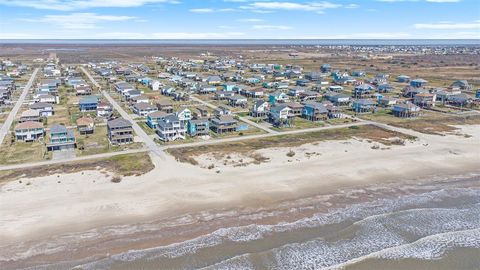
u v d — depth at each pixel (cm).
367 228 5672
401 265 4797
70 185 6981
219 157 8569
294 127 11375
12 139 9925
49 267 4719
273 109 12069
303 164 8188
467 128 11338
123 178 7306
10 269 4669
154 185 7012
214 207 6275
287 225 5753
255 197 6650
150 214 6009
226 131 10819
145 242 5266
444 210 6284
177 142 9731
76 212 6019
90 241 5275
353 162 8338
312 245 5238
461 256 4991
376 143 9712
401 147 9412
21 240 5269
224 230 5588
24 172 7594
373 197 6756
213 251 5084
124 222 5769
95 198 6481
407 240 5394
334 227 5722
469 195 6875
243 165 8088
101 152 8906
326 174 7681
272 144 9581
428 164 8325
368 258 4912
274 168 7938
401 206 6431
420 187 7206
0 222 5688
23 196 6512
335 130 10981
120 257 4922
